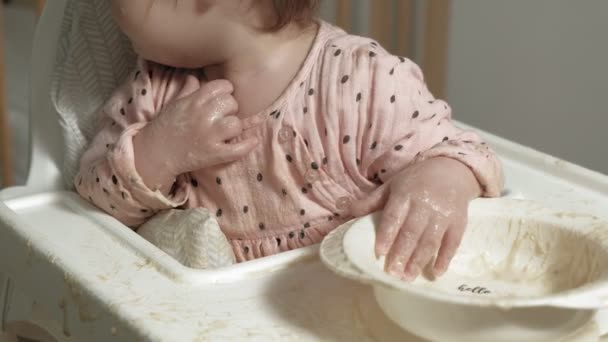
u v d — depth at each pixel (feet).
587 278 2.48
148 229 3.06
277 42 3.06
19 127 5.74
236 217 3.09
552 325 2.27
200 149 2.95
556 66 5.28
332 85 2.99
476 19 5.57
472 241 2.66
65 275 2.67
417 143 2.91
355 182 3.02
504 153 3.42
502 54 5.51
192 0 2.93
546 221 2.60
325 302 2.53
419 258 2.56
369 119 2.97
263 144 3.03
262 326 2.43
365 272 2.28
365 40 3.10
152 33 2.96
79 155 3.34
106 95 3.37
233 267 2.65
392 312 2.37
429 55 5.50
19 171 5.52
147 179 2.99
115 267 2.69
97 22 3.30
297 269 2.67
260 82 3.05
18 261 2.88
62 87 3.34
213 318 2.46
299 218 3.04
